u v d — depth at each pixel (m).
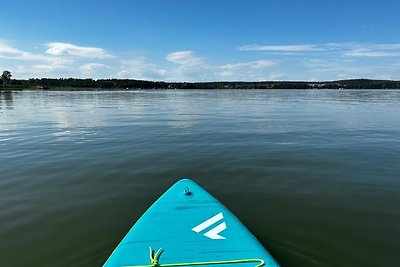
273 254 1.04
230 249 0.94
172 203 1.23
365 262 1.01
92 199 1.50
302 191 1.60
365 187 1.65
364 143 2.72
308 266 0.98
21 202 1.47
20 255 1.05
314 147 2.55
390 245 1.10
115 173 1.88
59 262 1.01
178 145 2.65
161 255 0.91
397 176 1.81
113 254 0.92
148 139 2.93
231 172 1.90
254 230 1.21
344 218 1.30
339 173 1.87
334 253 1.05
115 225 1.25
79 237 1.16
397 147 2.55
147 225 1.07
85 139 2.95
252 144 2.67
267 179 1.77
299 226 1.24
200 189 1.36
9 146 2.64
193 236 1.01
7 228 1.23
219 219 1.11
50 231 1.20
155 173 1.88
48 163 2.10
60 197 1.53
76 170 1.94
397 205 1.42
